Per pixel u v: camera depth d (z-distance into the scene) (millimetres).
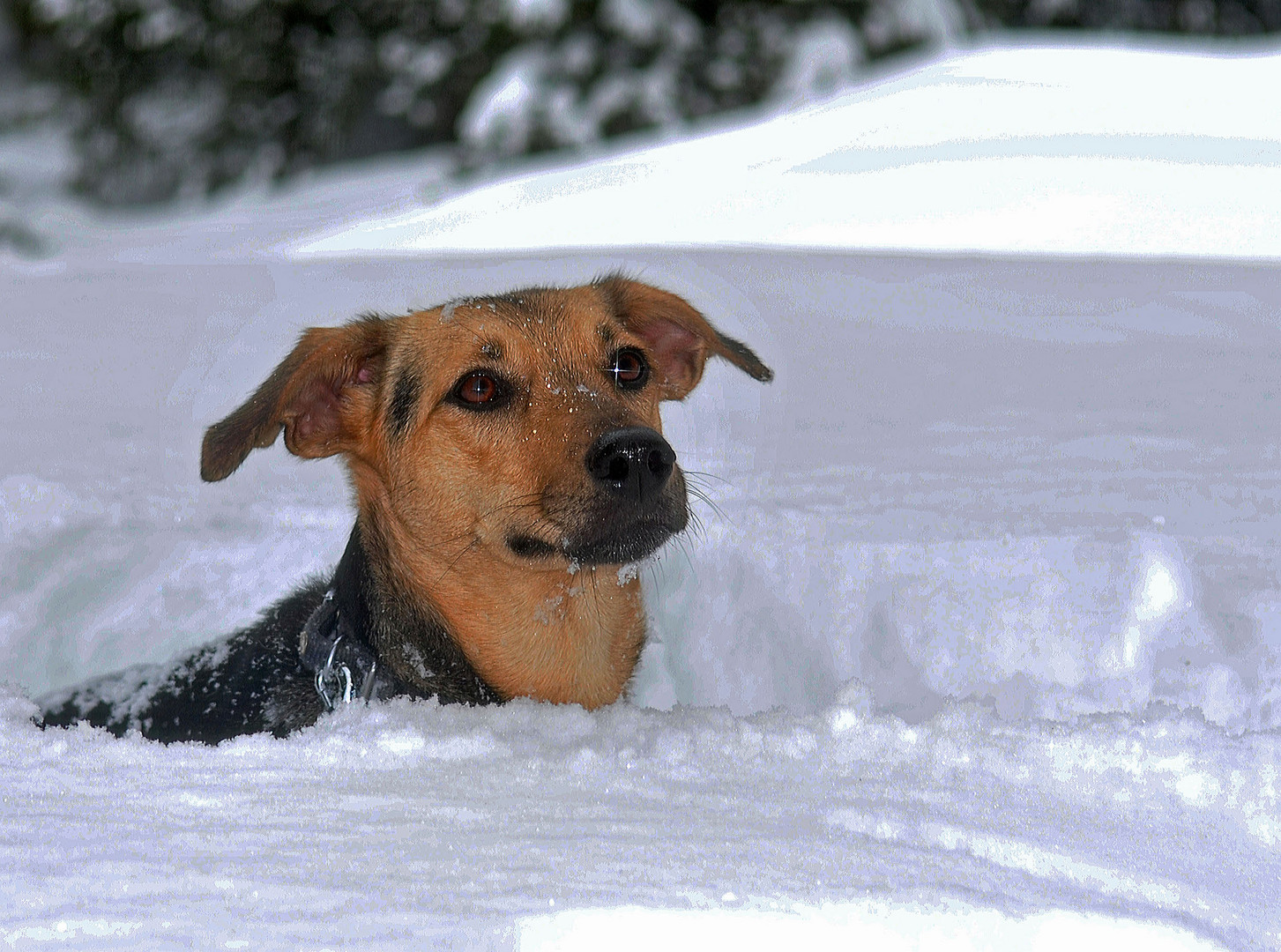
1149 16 39562
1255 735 4473
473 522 5496
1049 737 4422
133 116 36688
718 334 6379
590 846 3357
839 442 9477
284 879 3078
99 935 2783
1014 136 23891
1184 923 3033
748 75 32594
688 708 5293
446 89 35406
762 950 2900
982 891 3133
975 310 14281
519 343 5562
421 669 5684
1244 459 8742
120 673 6008
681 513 5367
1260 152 22297
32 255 31047
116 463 9398
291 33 36312
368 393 5812
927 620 6762
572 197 25141
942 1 33781
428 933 2824
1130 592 6516
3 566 7902
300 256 23844
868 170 22953
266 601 7832
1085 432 9594
